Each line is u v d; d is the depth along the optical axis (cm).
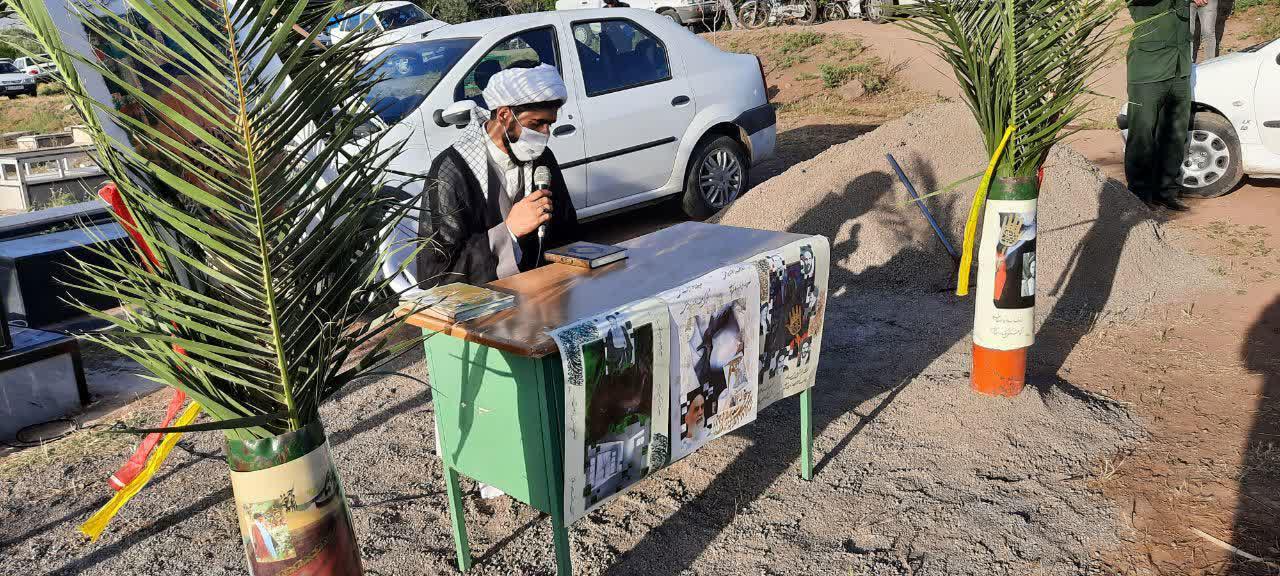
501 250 336
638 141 714
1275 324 479
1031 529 309
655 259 320
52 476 389
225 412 185
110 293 174
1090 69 392
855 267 599
